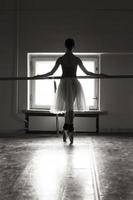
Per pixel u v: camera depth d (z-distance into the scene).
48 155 4.18
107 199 2.33
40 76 5.29
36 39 7.11
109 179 2.92
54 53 7.14
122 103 7.10
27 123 6.99
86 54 7.20
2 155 4.20
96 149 4.73
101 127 7.09
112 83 7.09
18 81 7.15
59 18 7.07
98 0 7.02
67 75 5.34
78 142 5.55
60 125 7.09
